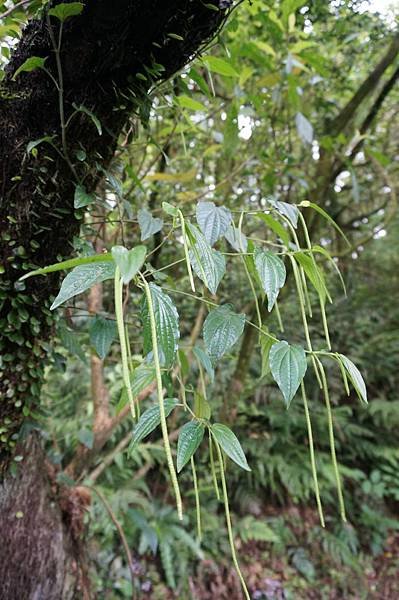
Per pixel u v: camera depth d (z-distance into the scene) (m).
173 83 0.77
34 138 0.58
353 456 2.26
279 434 2.20
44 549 0.79
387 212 2.28
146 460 1.81
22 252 0.62
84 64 0.54
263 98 1.31
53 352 0.73
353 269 2.64
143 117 0.62
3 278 0.62
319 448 2.28
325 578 1.81
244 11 1.18
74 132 0.58
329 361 2.29
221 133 1.37
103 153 0.63
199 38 0.57
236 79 1.17
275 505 2.05
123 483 1.73
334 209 2.32
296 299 2.19
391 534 2.09
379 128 2.18
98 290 1.06
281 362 0.44
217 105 1.49
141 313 0.41
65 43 0.52
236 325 0.47
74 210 0.63
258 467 2.05
